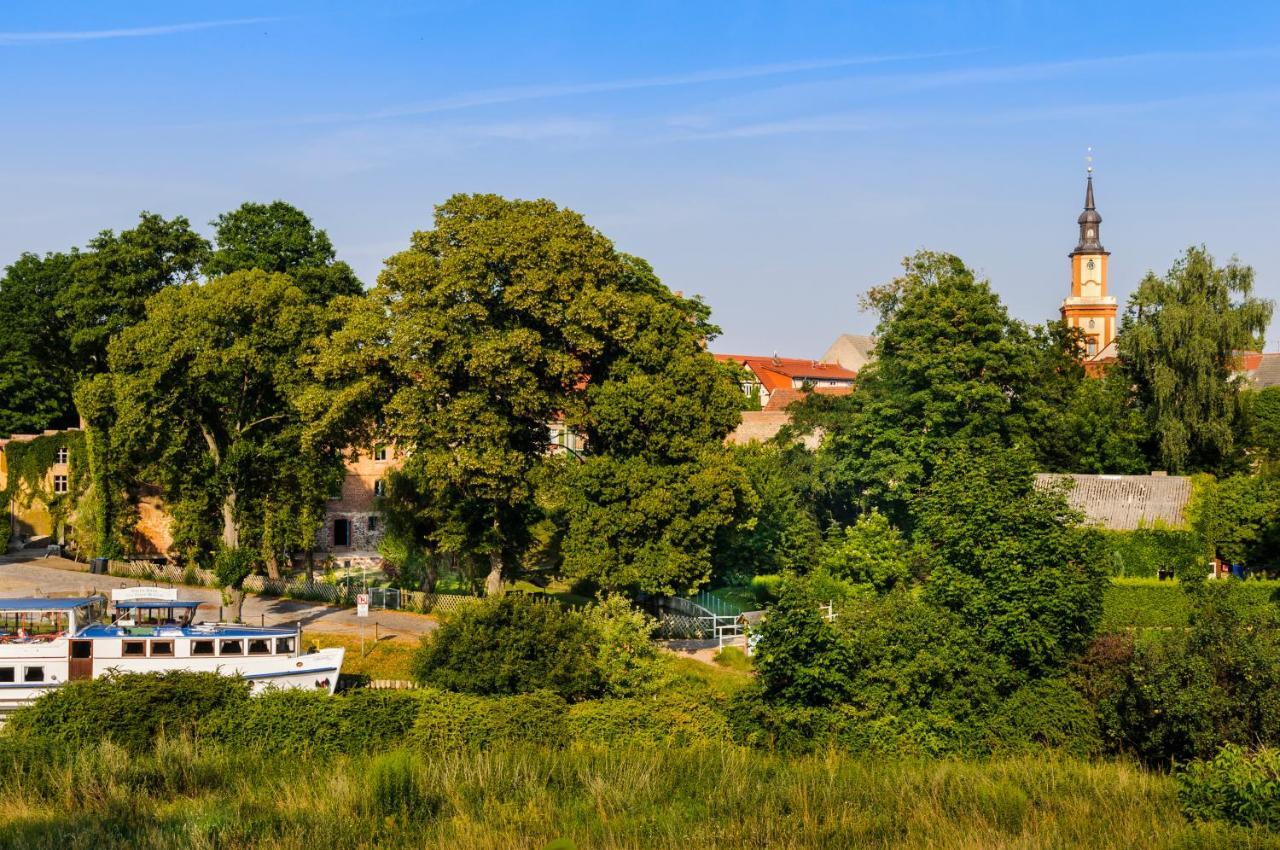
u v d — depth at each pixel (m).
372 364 49.47
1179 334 81.12
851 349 173.12
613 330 50.84
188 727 31.88
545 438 53.25
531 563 67.44
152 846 22.39
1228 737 32.06
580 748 32.03
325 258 67.81
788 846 23.22
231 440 54.94
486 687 35.19
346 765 29.23
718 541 54.38
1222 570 65.56
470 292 49.19
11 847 22.23
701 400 51.66
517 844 22.62
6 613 39.59
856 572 55.72
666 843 23.06
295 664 38.53
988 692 35.94
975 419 66.44
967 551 38.31
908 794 27.50
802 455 74.94
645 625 39.44
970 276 71.31
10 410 85.12
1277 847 23.91
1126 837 24.48
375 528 75.50
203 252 66.62
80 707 31.77
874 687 35.66
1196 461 81.69
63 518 71.12
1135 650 35.69
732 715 35.53
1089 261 155.12
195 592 57.81
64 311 67.69
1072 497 70.06
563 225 51.66
